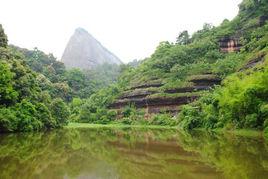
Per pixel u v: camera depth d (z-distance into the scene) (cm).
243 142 3619
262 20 11400
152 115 10044
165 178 1828
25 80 6312
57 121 7569
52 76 16388
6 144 3512
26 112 5759
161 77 10875
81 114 11300
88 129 7256
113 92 12100
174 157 2677
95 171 2064
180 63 11500
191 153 2903
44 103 7175
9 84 5431
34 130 5947
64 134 5394
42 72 16312
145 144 3784
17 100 5984
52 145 3531
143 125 9506
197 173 1941
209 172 1959
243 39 11306
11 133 5200
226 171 1964
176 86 9738
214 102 6334
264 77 4706
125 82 12825
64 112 7794
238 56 10119
